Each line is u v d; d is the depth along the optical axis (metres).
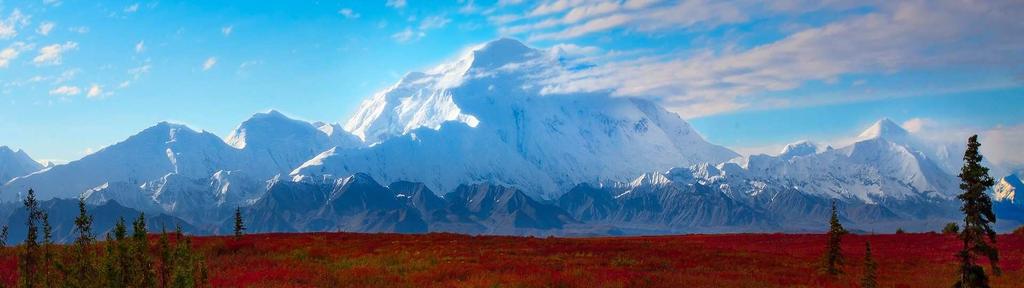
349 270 52.62
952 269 64.06
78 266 28.00
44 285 28.59
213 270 50.59
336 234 86.38
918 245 84.31
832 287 51.94
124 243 27.73
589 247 73.56
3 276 42.84
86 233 28.44
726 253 73.31
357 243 73.12
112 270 27.50
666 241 89.75
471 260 59.34
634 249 73.06
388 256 61.53
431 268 53.72
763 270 60.75
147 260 28.17
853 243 89.00
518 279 47.91
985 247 42.38
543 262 59.09
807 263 67.00
